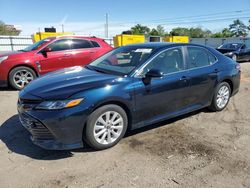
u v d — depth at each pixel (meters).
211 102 5.38
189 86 4.69
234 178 3.16
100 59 4.99
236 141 4.17
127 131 4.40
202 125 4.83
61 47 8.16
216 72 5.20
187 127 4.72
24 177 3.15
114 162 3.50
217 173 3.26
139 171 3.29
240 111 5.69
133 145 3.99
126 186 3.00
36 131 3.54
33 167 3.37
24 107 3.61
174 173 3.26
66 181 3.08
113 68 4.38
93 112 3.62
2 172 3.25
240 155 3.71
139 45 4.83
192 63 4.84
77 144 3.58
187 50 4.82
